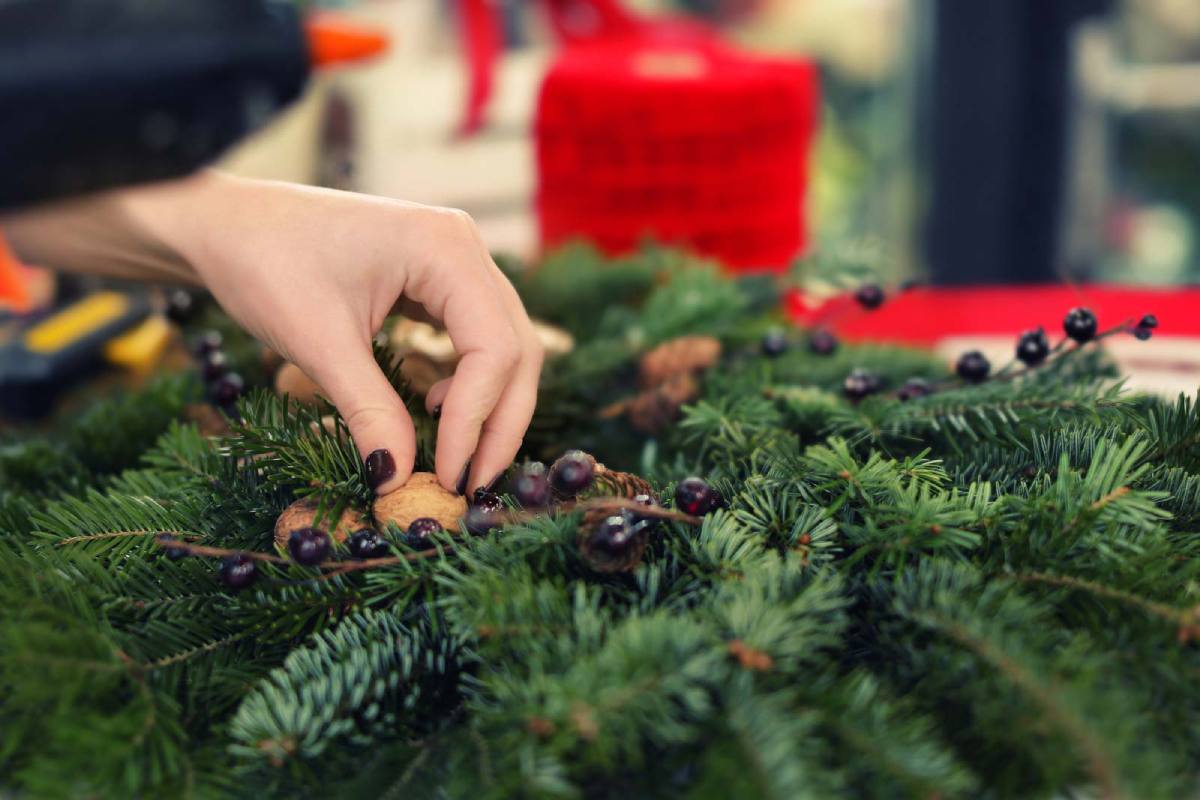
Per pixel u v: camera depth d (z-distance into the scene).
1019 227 2.11
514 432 0.59
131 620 0.56
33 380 0.99
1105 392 0.64
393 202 0.61
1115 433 0.61
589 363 0.75
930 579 0.52
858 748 0.47
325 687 0.51
